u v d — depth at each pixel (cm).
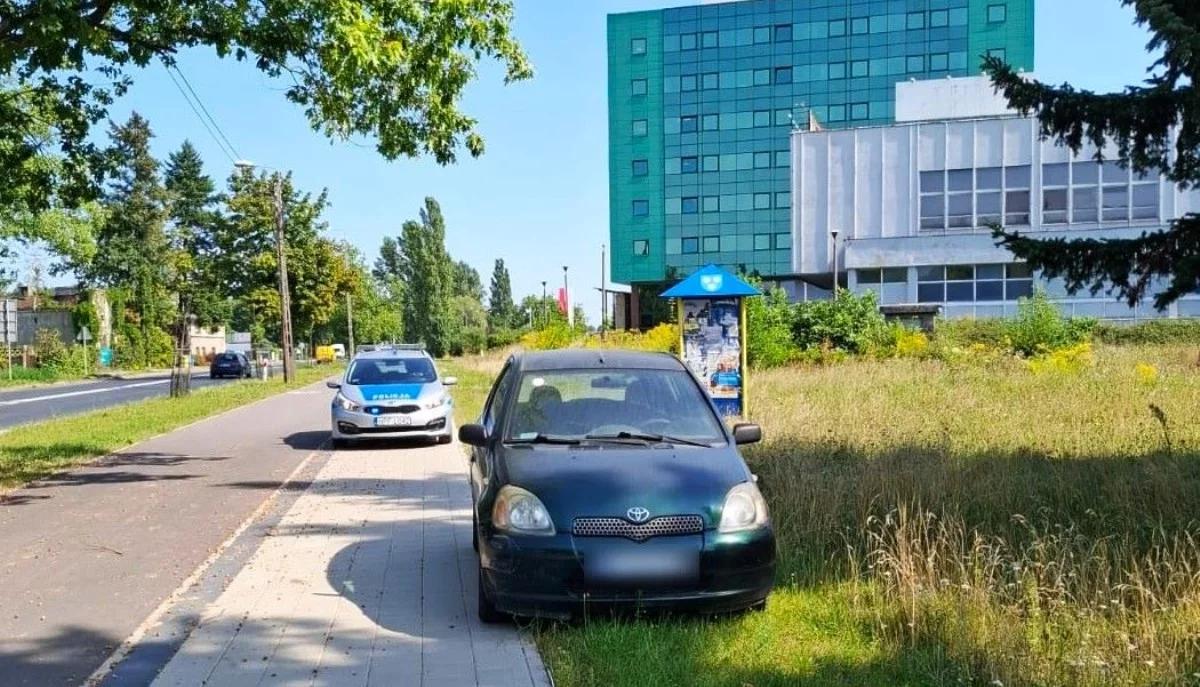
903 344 2852
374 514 979
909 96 5572
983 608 552
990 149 5031
